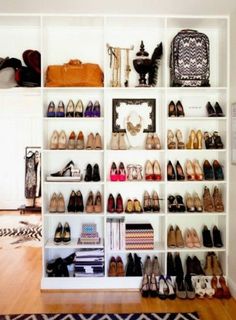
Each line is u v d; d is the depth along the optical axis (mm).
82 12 2828
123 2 2629
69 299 2799
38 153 6551
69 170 3107
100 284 2990
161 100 3201
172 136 3111
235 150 2844
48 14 2861
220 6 2729
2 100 6539
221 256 3119
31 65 3055
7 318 2459
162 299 2779
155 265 3039
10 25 3135
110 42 3227
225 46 3041
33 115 6594
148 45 3232
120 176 3035
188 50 3008
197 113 3246
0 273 3373
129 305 2686
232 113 2910
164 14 2881
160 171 3133
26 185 6492
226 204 3027
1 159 6676
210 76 3234
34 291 2949
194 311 2574
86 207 3068
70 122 3246
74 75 2957
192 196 3213
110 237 3023
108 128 3229
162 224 3152
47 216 3062
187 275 2945
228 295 2803
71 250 3268
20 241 4551
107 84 3129
